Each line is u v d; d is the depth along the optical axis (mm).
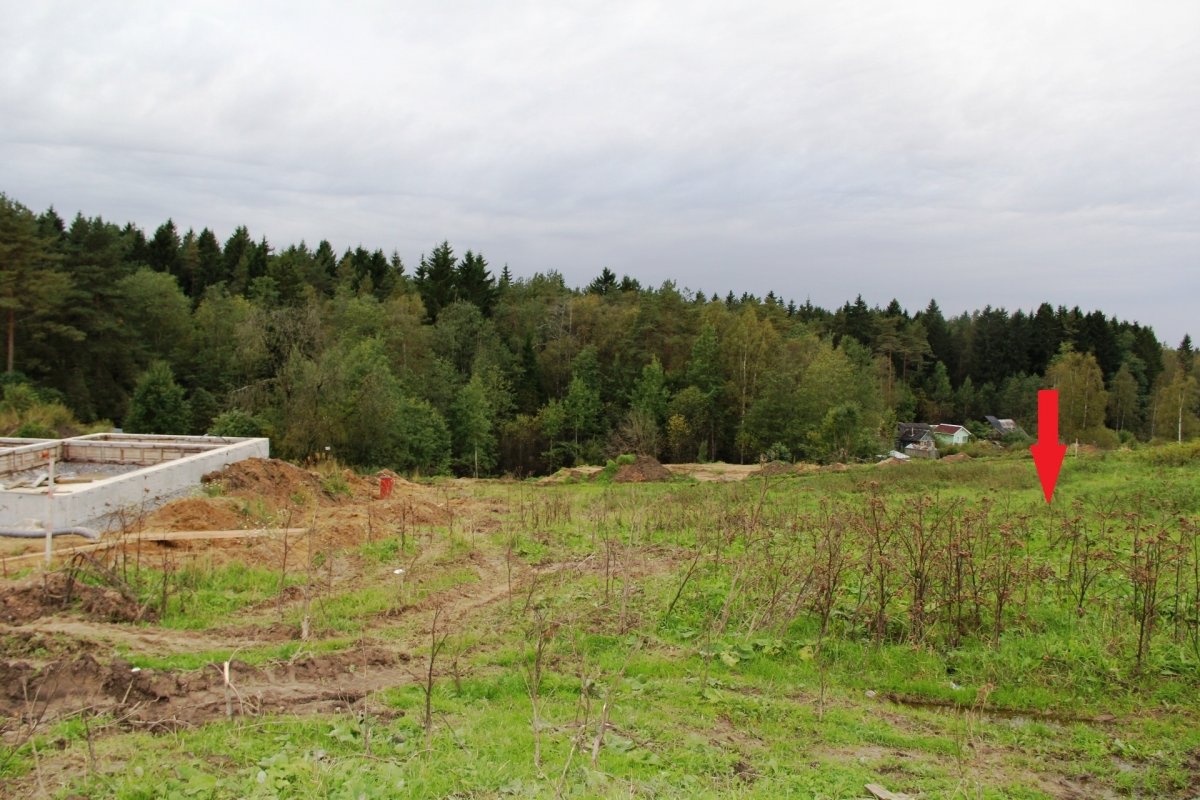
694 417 49969
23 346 37781
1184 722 6949
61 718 5965
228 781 4980
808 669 8078
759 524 13055
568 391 54312
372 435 33000
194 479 16391
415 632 9008
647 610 9672
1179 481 18969
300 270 61219
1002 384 76062
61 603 8859
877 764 6145
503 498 21125
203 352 46125
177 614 9195
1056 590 10039
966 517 11164
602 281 82688
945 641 8680
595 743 5617
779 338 56438
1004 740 6672
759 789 5473
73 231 43156
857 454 40969
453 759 5535
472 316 54719
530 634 8695
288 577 11117
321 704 6695
